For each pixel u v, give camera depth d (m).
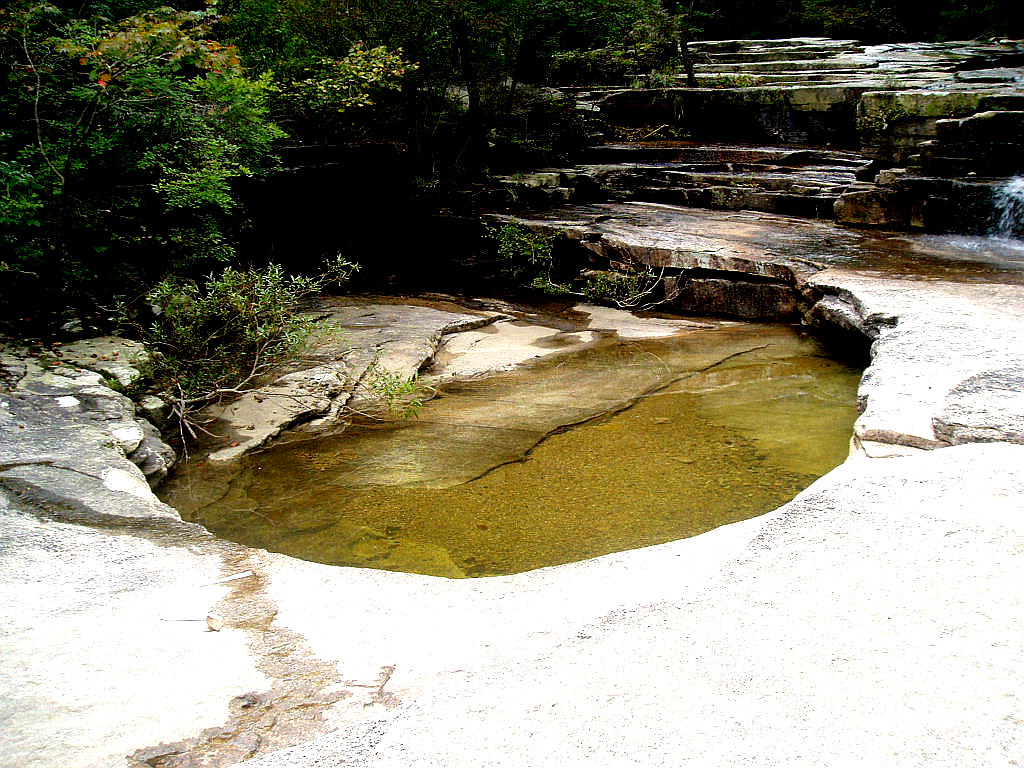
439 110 13.45
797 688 2.44
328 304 9.77
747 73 17.92
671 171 13.32
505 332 9.05
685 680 2.52
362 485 5.50
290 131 11.59
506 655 2.81
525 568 4.36
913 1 27.47
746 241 9.95
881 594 2.92
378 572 3.71
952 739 2.19
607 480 5.43
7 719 2.62
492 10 13.30
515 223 11.20
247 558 3.89
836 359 7.75
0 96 8.30
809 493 3.81
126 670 2.91
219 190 8.47
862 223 10.86
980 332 6.27
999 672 2.45
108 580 3.64
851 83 14.95
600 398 6.98
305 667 2.92
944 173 10.93
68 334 7.39
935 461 4.00
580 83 18.41
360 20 12.08
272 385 7.07
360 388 7.19
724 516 4.88
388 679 2.80
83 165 7.92
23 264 7.67
